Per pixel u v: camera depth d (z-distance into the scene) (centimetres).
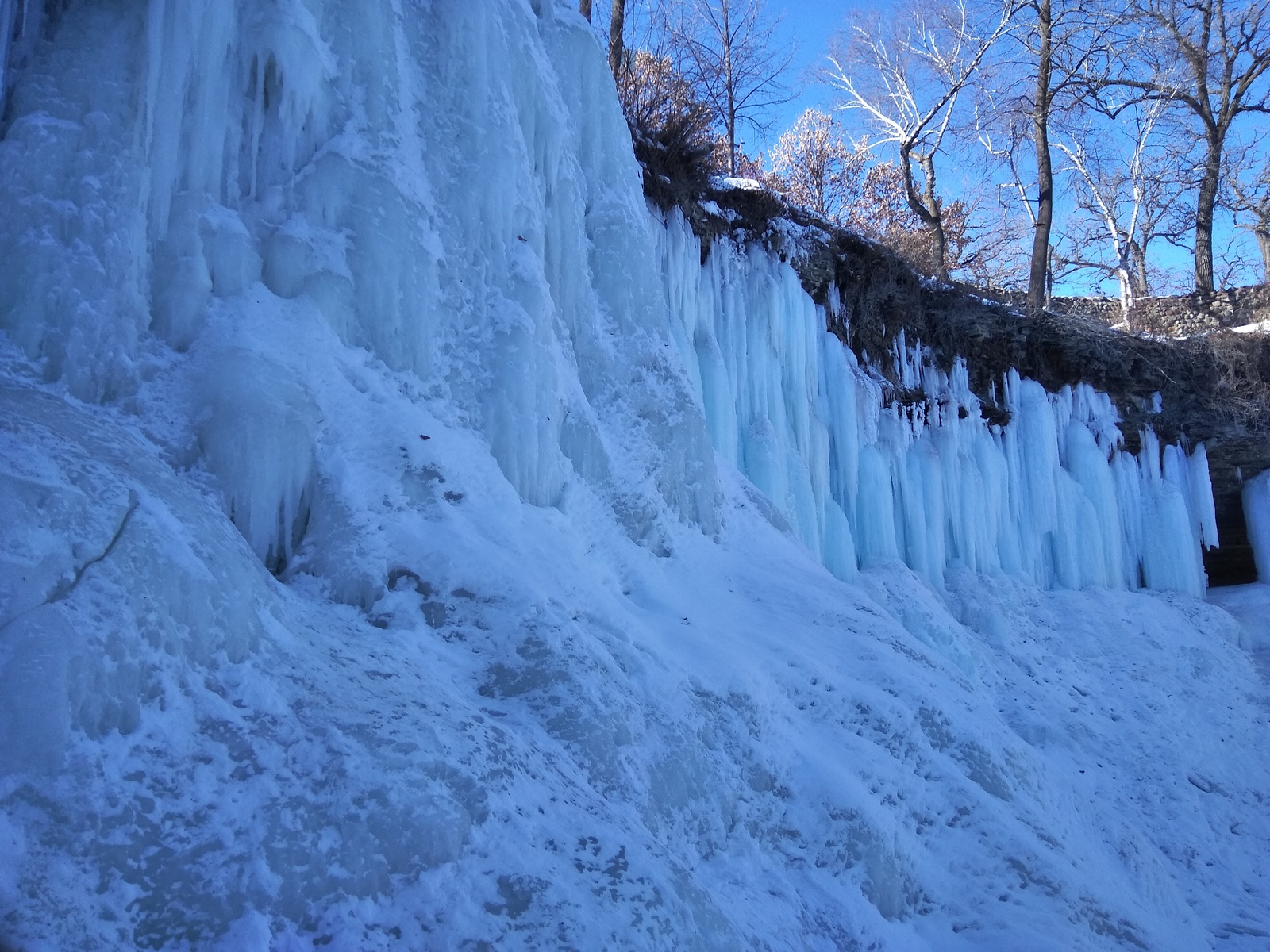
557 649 495
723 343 1111
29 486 326
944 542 1360
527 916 334
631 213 882
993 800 650
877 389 1316
